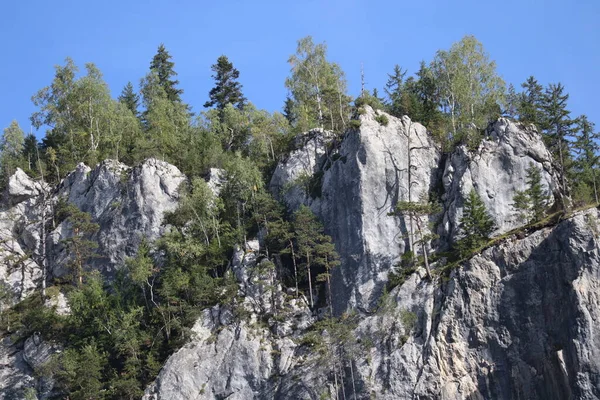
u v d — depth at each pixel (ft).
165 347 259.60
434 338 231.50
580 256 224.12
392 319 240.32
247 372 247.09
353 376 234.99
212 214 288.10
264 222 278.87
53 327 276.00
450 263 246.47
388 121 281.74
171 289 263.08
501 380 222.48
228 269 272.10
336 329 242.58
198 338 257.55
